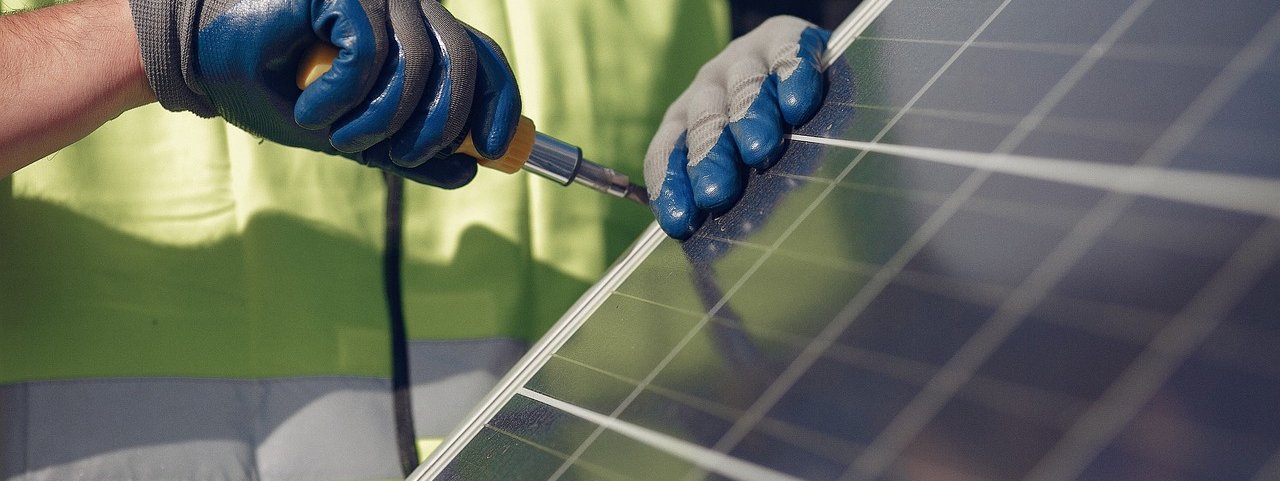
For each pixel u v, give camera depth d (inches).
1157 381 29.6
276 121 39.0
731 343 34.3
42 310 45.7
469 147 38.9
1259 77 30.8
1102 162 31.7
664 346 35.6
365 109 37.6
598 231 50.1
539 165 40.3
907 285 32.7
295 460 46.8
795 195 36.3
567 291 50.0
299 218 47.6
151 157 46.7
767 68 39.3
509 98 38.6
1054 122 32.7
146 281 46.5
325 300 47.7
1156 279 30.3
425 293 48.5
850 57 38.4
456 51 37.7
